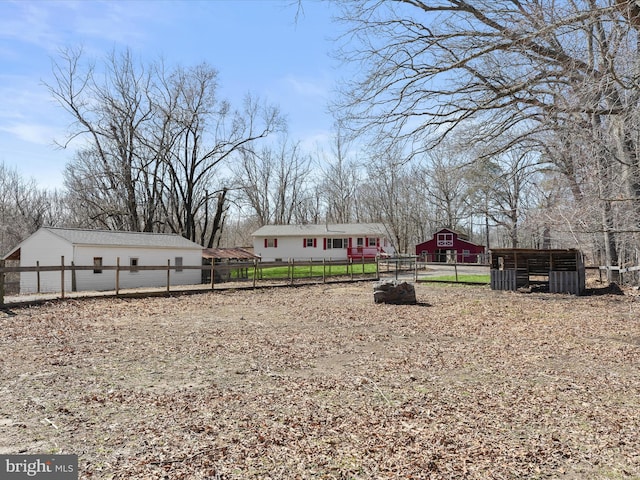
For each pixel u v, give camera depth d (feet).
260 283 74.69
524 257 62.49
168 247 78.02
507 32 35.45
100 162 111.75
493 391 19.33
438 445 13.82
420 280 76.84
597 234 42.80
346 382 20.57
